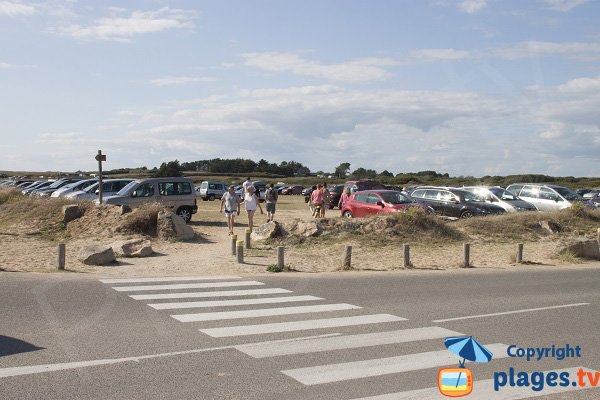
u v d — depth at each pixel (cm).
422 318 916
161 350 708
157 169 10612
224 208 2220
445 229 2195
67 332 788
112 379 596
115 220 2162
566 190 2909
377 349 727
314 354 700
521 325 877
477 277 1425
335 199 4016
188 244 1967
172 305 998
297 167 13988
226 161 13650
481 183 5547
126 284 1215
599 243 2077
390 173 9631
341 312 957
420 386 590
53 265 1470
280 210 3922
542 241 2222
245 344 743
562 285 1303
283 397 552
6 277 1242
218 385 583
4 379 591
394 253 1852
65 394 550
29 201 2561
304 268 1541
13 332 782
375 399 552
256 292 1147
